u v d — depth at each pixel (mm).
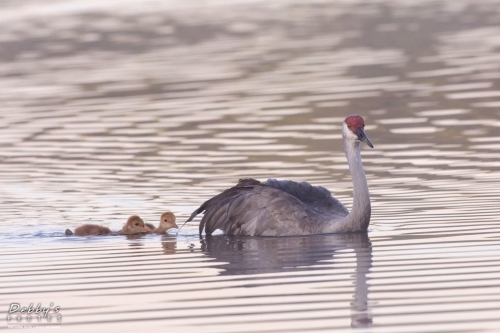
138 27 49969
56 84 35719
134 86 34406
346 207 18531
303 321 11680
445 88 30703
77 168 23125
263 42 42625
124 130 27578
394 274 13680
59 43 46125
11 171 23031
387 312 11898
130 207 19234
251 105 30031
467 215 17234
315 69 35469
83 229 17312
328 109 28781
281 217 16906
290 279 13711
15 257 15688
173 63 38625
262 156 23719
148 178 21812
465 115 26969
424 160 22359
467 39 40094
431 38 41094
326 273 13961
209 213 17359
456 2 52656
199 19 51938
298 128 26766
